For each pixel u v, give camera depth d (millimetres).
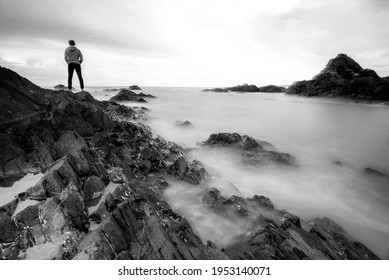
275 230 10172
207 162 19781
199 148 22062
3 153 9188
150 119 30312
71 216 7367
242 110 43906
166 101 52031
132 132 15867
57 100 13281
